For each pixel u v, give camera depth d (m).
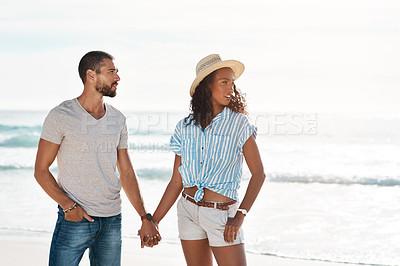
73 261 4.29
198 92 4.43
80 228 4.26
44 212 11.56
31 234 9.46
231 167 4.30
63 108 4.29
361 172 19.36
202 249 4.39
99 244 4.46
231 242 4.17
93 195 4.32
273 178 17.88
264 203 13.04
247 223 10.65
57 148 4.27
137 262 7.63
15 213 11.46
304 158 23.50
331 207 12.57
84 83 4.43
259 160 4.30
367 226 10.43
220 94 4.33
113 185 4.45
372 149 26.38
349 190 15.50
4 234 9.45
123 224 10.18
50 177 4.23
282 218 11.16
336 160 22.88
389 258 8.02
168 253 8.13
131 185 4.69
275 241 9.11
